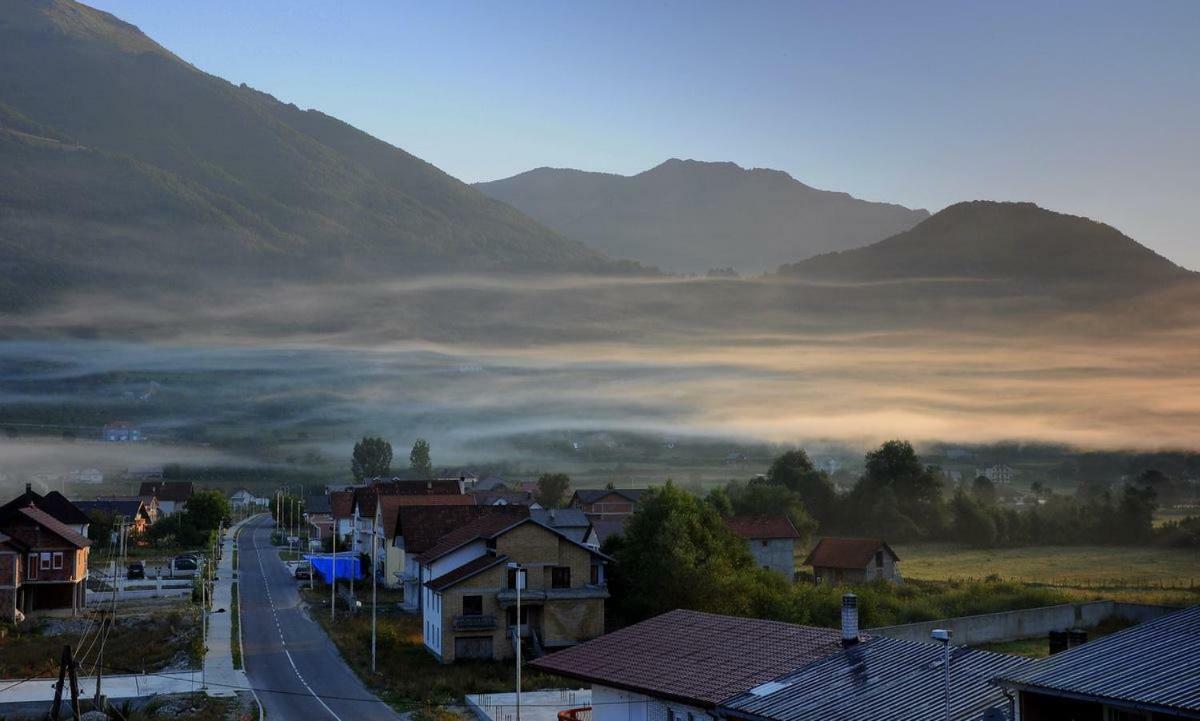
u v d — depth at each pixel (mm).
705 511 88875
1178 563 143750
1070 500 196875
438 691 67250
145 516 189750
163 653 80062
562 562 80500
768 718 41500
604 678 49938
